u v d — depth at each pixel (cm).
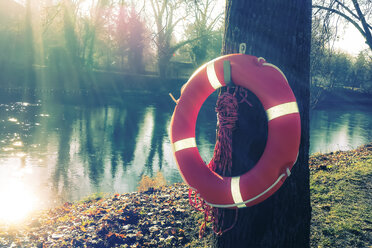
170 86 4466
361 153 919
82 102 2925
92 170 1082
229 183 222
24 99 2708
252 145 240
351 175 618
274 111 212
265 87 213
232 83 227
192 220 432
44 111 2245
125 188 906
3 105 2303
